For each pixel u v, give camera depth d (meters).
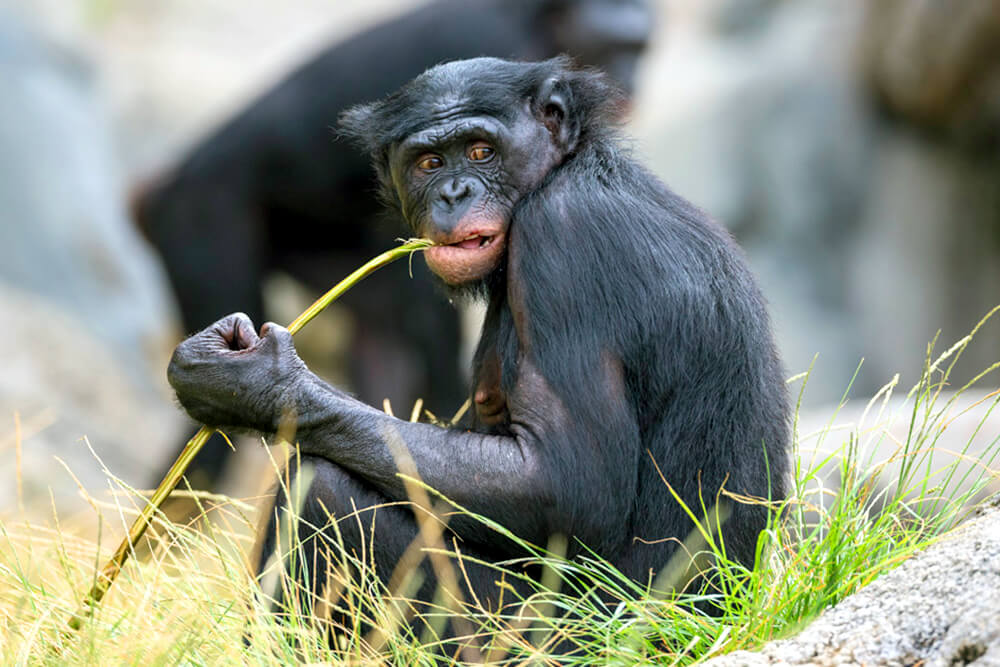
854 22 47.12
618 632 9.20
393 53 28.66
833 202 47.12
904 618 8.17
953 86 44.06
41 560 11.29
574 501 9.74
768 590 9.44
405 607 9.96
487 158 11.20
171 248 29.70
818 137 47.09
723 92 48.22
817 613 9.11
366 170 28.77
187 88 52.00
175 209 29.55
